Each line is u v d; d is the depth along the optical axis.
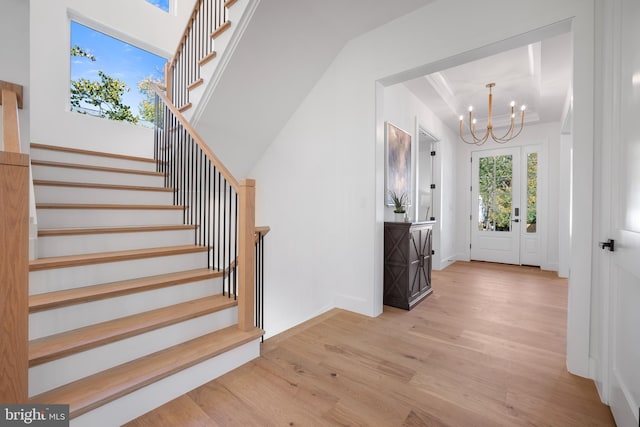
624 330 1.39
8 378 1.11
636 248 1.22
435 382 1.75
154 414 1.49
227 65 2.67
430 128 4.72
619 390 1.39
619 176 1.47
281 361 1.99
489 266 5.43
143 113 4.33
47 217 2.21
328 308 3.18
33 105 3.38
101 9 3.84
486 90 4.05
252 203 2.07
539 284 4.11
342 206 3.04
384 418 1.45
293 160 3.50
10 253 1.10
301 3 2.43
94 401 1.33
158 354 1.74
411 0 2.40
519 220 5.54
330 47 2.95
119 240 2.33
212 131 3.21
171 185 3.26
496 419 1.44
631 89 1.35
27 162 1.12
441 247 5.15
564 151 4.59
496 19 2.13
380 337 2.37
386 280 3.20
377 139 2.83
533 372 1.86
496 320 2.75
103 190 2.66
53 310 1.61
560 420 1.44
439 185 5.15
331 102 3.13
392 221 3.33
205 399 1.60
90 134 3.80
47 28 3.46
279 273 3.70
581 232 1.82
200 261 2.54
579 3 1.82
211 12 3.09
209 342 1.89
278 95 3.16
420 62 2.50
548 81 3.58
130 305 1.90
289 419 1.44
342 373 1.85
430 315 2.88
